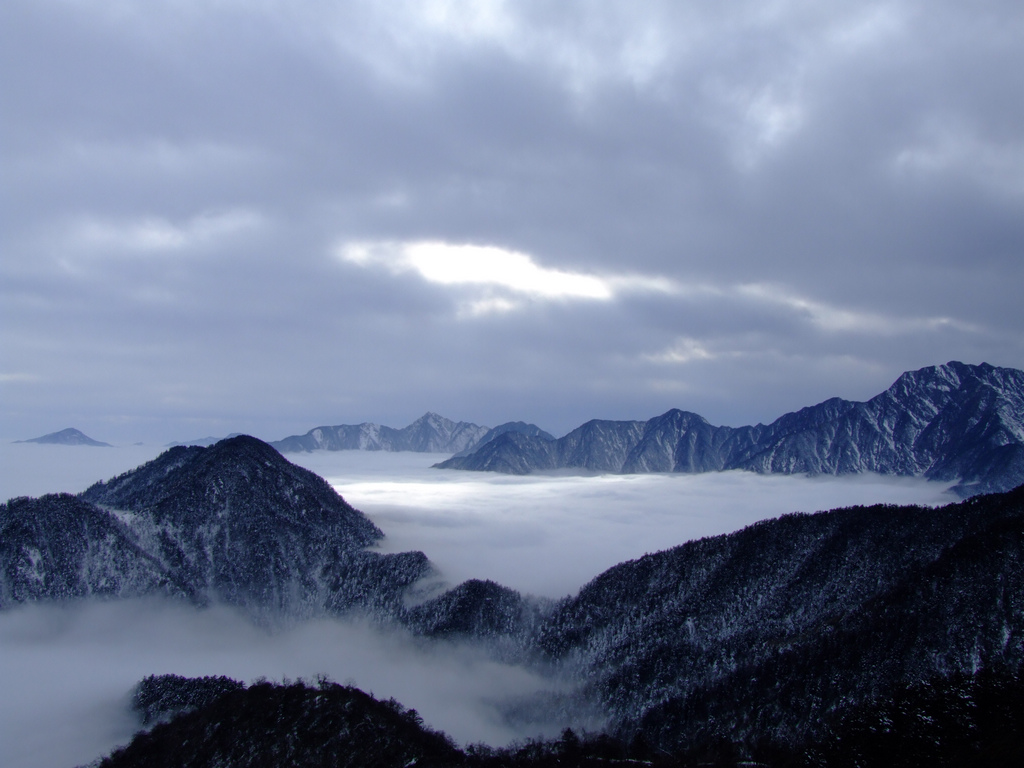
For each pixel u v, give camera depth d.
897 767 120.81
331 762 119.25
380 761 122.06
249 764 117.88
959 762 115.81
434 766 125.12
